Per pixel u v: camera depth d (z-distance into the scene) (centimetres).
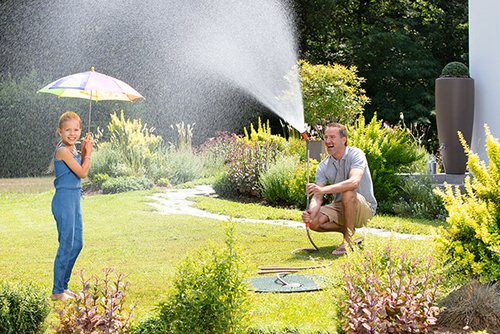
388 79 2706
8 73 2323
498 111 1144
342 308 384
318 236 820
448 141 1156
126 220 992
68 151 548
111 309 372
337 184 706
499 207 500
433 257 426
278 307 473
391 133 1166
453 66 1168
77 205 552
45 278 614
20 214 1123
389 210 1073
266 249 740
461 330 417
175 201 1245
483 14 1167
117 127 1706
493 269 462
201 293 368
